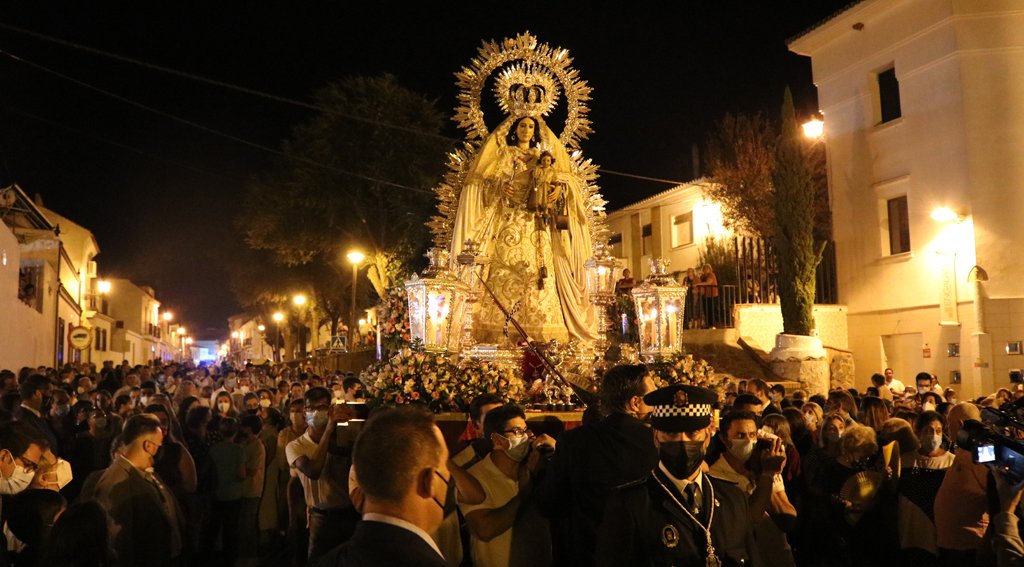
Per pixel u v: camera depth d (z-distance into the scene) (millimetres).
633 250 38125
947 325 20672
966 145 20281
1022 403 6820
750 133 29328
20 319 22188
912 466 7656
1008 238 19938
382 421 2932
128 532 6070
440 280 10344
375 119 34438
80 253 45344
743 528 4367
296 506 9906
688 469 4297
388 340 12562
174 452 8492
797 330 21844
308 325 55688
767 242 24953
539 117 12953
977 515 6395
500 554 5980
